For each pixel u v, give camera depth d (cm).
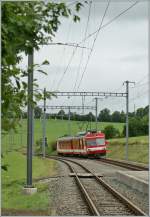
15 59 1338
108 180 3641
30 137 2609
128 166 5188
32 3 1377
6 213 1825
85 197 2392
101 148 7456
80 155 7988
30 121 2580
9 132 1400
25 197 2438
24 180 3509
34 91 1442
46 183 3362
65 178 3753
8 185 3139
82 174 4041
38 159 6994
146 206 2162
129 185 3155
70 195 2606
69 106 8275
